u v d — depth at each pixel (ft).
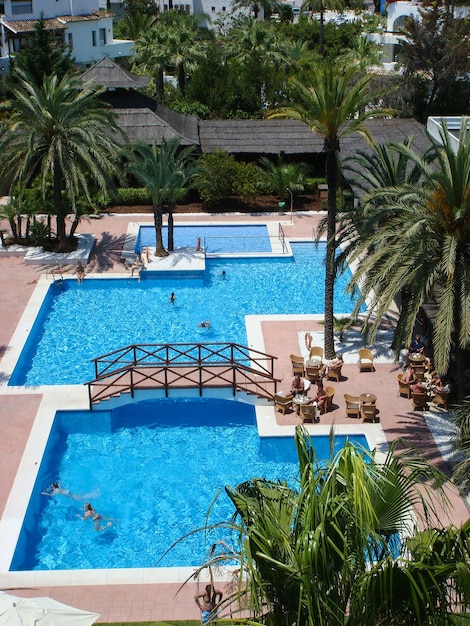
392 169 79.82
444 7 189.06
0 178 104.47
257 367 78.74
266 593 30.09
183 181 105.91
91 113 102.37
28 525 57.26
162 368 71.61
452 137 102.94
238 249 113.91
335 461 32.01
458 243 60.70
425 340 81.66
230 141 137.59
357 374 77.41
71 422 71.56
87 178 117.60
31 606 40.22
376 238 64.23
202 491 62.18
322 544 28.73
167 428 71.05
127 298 98.73
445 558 31.50
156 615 47.57
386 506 32.40
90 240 112.88
